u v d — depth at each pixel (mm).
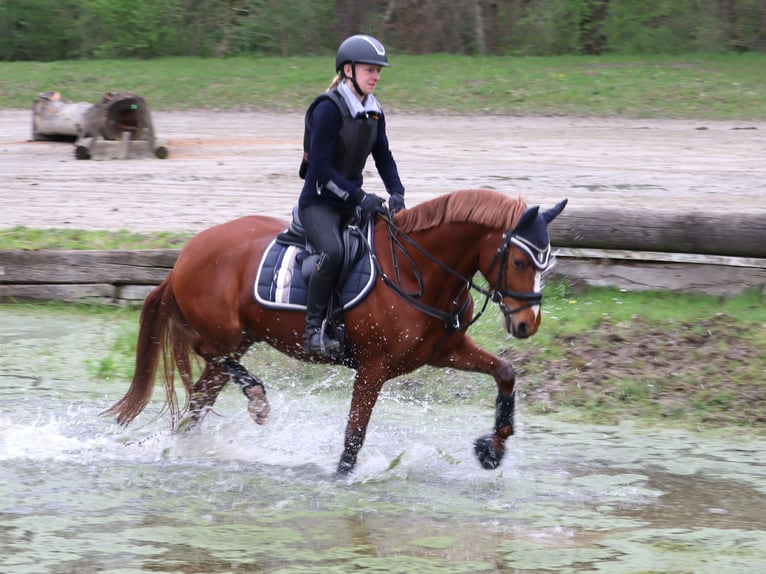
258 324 8922
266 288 8750
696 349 12211
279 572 6777
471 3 44594
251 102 35000
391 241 8422
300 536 7453
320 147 8102
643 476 9008
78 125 27234
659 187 20328
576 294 14211
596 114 32250
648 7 43875
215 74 38156
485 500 8328
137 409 9508
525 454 9625
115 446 9680
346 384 11922
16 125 31516
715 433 10438
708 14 42906
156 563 6914
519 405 11227
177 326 9531
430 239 8242
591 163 23609
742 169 22750
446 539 7438
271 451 9594
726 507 8219
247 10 45719
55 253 15516
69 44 45906
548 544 7367
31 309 15422
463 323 8438
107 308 15422
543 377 11828
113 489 8453
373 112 8281
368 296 8359
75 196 20219
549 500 8344
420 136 28203
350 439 8641
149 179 22094
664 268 14008
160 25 44500
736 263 13727
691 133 28516
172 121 31812
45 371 12312
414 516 7922
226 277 9055
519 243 7828
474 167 22969
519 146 26422
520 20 44188
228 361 9375
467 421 10773
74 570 6777
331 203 8445
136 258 15414
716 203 18406
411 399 11648
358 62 8086
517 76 36625
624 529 7695
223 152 26094
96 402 11133
